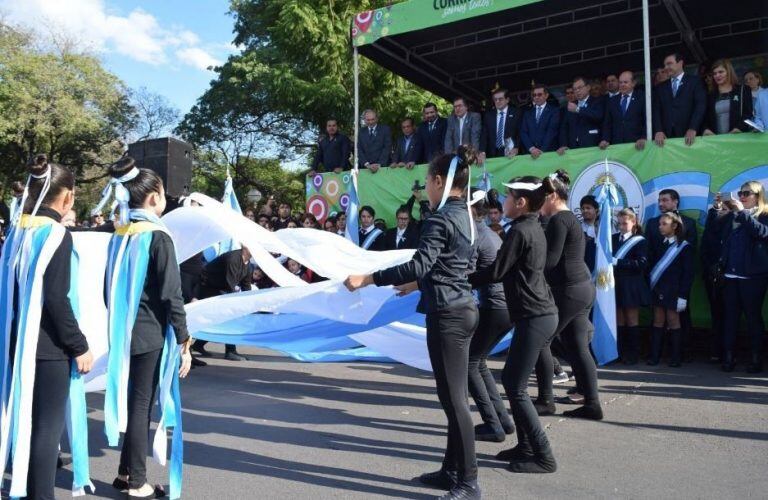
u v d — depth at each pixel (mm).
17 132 27406
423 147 10414
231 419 5363
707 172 7598
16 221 3252
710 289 7410
